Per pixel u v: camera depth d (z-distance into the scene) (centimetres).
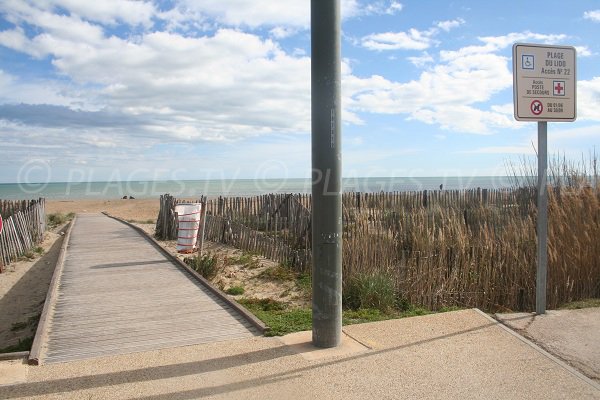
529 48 516
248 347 463
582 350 438
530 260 667
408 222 900
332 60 437
